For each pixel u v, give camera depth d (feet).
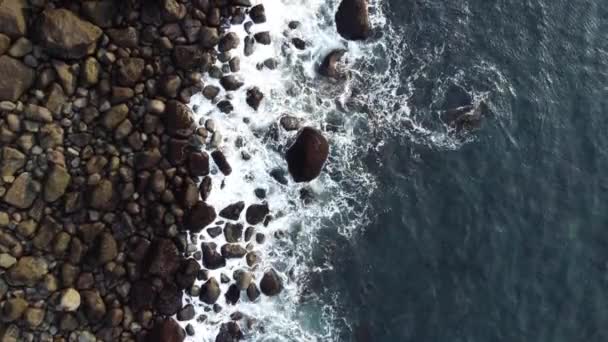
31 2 48.85
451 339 55.57
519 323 56.29
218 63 56.03
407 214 58.13
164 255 52.16
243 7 56.70
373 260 57.31
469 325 55.98
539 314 56.65
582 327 56.49
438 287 56.70
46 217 49.55
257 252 56.03
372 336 55.77
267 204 56.80
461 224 58.03
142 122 52.42
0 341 47.88
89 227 50.65
